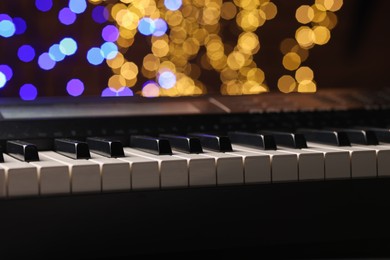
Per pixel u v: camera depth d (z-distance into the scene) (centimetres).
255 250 86
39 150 93
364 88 113
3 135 92
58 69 113
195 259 84
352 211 85
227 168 79
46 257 77
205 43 117
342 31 127
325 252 87
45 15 112
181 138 86
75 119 95
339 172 82
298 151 83
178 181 78
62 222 77
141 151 88
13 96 112
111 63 114
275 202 82
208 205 81
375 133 94
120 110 99
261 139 87
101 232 78
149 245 80
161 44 114
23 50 112
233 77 120
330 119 105
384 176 83
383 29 128
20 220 76
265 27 123
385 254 89
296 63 125
